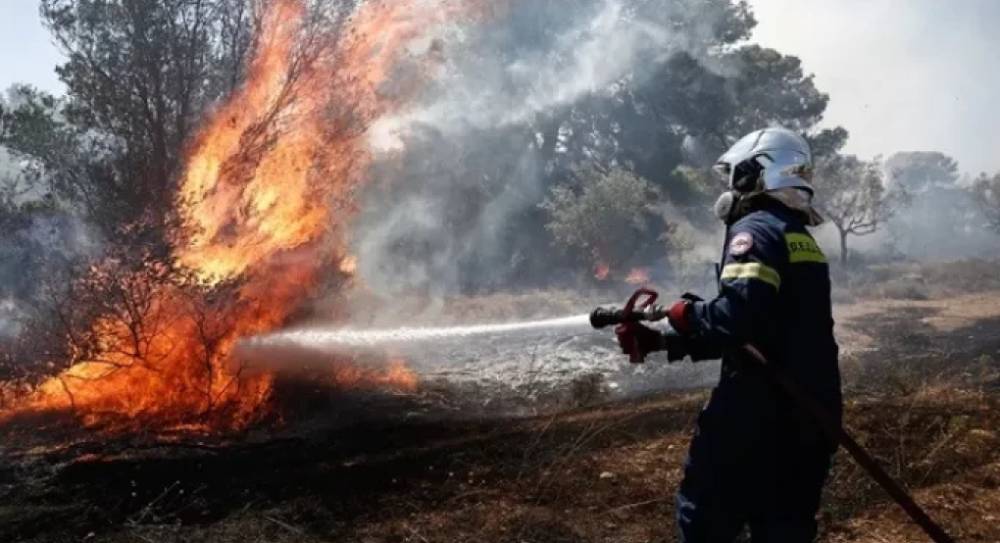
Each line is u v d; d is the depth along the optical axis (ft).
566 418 21.11
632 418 20.39
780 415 9.55
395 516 14.40
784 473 9.65
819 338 9.68
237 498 15.55
